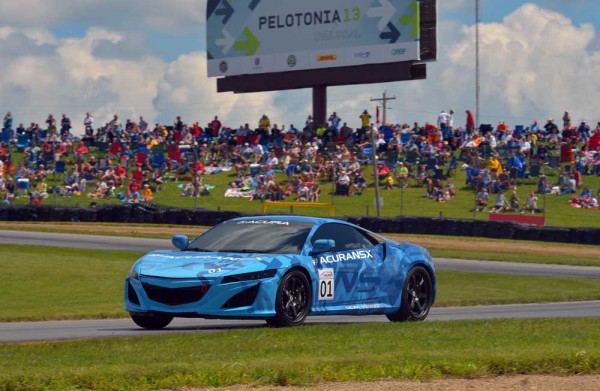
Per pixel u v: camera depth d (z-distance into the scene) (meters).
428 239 82.62
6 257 58.66
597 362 17.20
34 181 115.06
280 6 123.69
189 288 23.56
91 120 127.31
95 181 114.81
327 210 102.44
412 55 115.88
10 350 19.25
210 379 15.45
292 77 124.06
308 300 24.81
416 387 15.50
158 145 125.44
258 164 114.25
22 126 128.62
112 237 78.88
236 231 26.42
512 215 94.06
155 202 108.38
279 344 19.69
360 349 18.92
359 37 119.06
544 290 50.34
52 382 14.97
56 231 82.94
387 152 115.94
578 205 99.25
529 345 19.72
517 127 119.12
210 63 128.12
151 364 16.78
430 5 116.81
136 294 24.34
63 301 41.12
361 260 26.64
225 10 127.06
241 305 23.50
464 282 54.47
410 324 24.19
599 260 68.12
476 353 17.81
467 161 112.88
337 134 120.06
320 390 15.22
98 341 20.50
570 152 105.31
